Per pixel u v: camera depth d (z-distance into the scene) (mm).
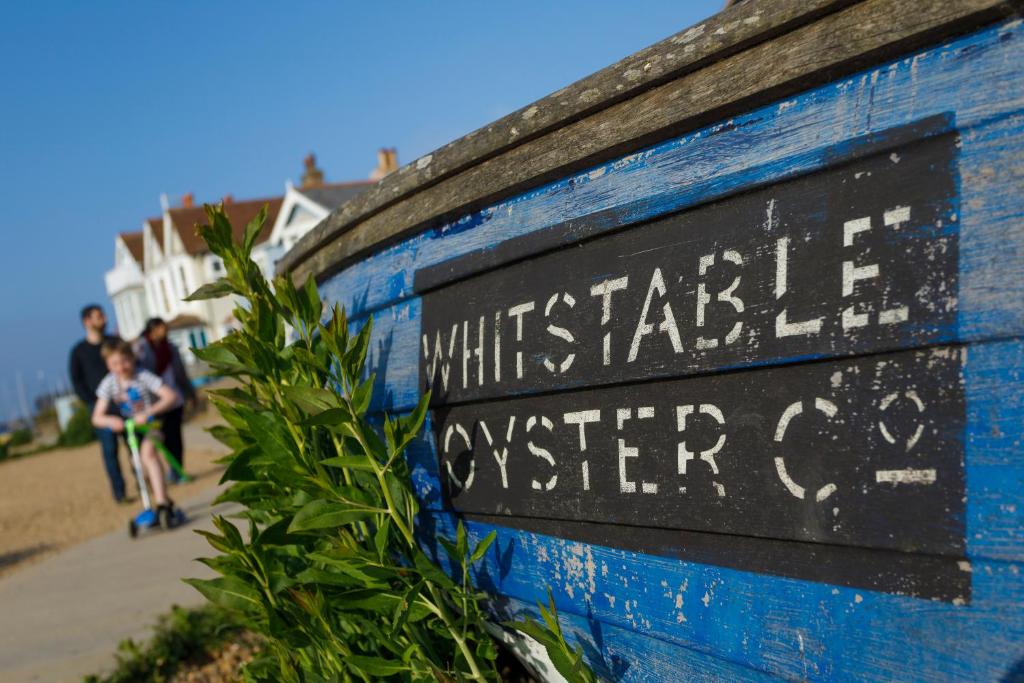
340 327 2279
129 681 3729
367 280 2682
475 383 2188
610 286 1840
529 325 2031
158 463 7336
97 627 4562
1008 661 1278
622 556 1848
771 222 1558
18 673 3908
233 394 2701
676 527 1708
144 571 5824
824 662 1503
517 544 2143
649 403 1759
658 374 1721
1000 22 1290
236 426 2668
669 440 1719
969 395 1309
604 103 1782
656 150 1752
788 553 1536
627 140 1760
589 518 1895
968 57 1322
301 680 2635
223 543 2531
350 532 2492
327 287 3072
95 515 9844
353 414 2154
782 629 1559
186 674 3818
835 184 1473
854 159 1443
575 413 1919
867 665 1444
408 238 2457
